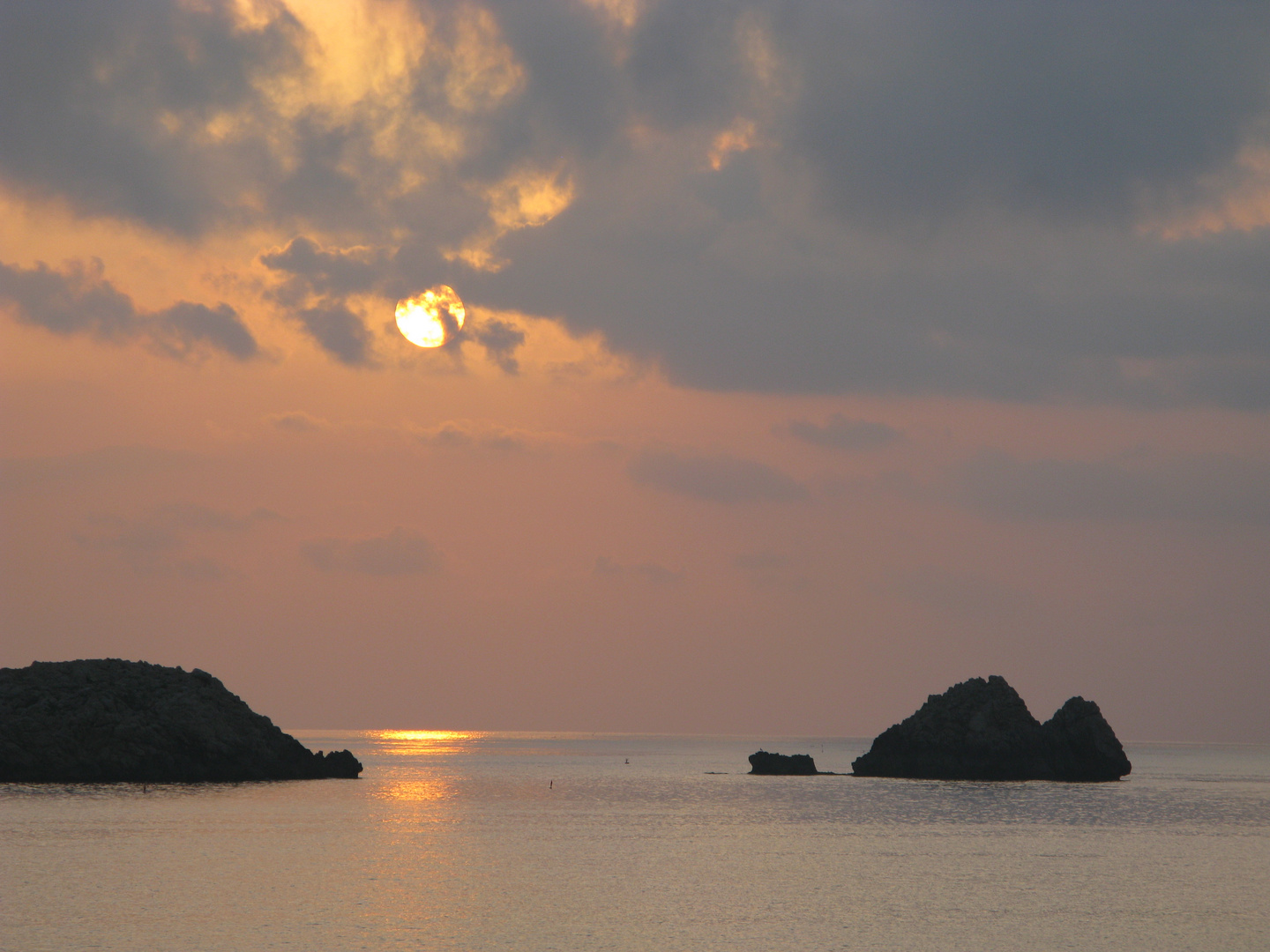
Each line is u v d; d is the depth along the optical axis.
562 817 139.25
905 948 67.69
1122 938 70.69
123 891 81.50
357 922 72.81
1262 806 159.38
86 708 167.25
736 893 83.94
